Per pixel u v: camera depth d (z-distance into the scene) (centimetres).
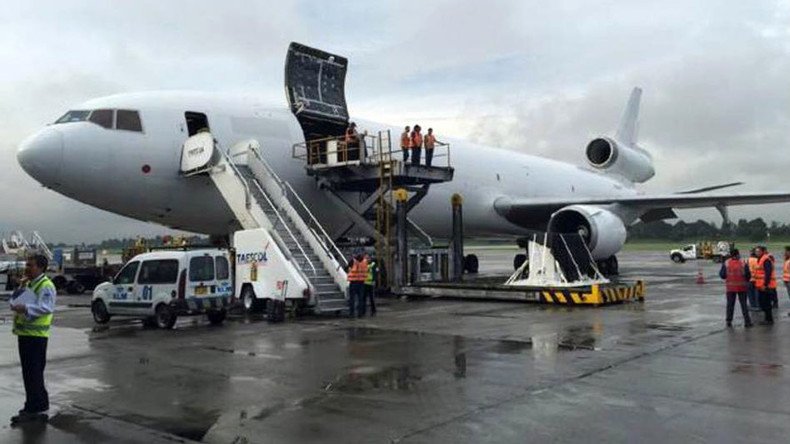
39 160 1558
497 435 550
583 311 1512
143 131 1692
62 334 1259
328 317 1481
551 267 1850
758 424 570
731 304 1242
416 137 1959
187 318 1545
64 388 758
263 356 959
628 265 4616
